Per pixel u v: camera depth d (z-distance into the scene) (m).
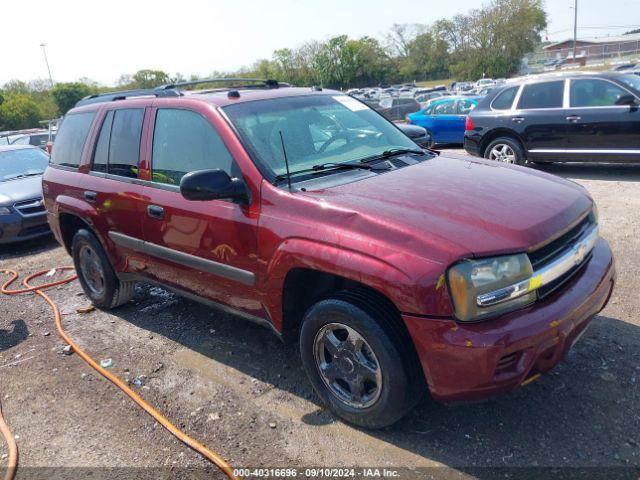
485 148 10.06
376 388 2.94
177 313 5.05
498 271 2.55
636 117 8.17
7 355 4.52
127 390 3.73
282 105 3.93
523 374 2.58
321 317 3.06
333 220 2.93
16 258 7.72
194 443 3.12
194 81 4.77
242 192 3.34
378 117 4.44
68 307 5.48
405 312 2.63
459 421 3.11
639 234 5.90
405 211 2.83
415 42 74.88
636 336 3.80
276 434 3.17
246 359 4.07
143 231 4.16
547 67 57.38
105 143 4.64
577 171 9.63
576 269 3.02
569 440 2.88
